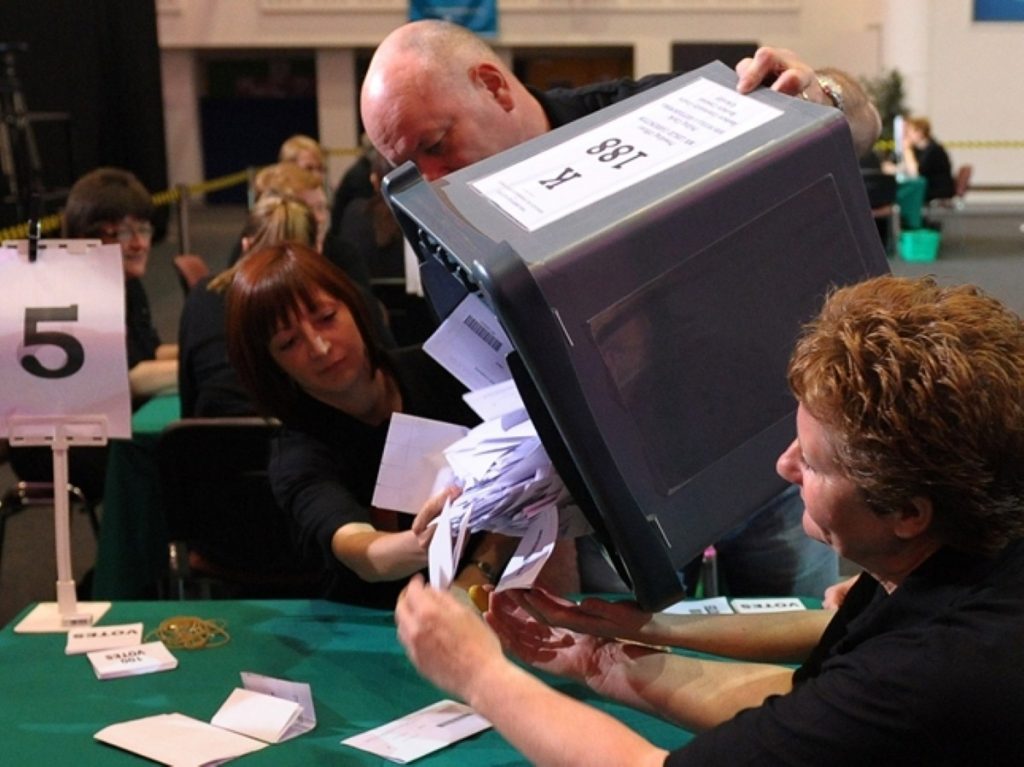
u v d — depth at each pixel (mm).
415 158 1538
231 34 13133
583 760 993
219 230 11742
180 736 1401
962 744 845
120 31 11008
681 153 1169
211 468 2465
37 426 1778
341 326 1757
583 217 1086
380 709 1490
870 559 942
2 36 10164
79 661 1642
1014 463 851
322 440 1847
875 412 853
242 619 1774
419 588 1144
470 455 1227
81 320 1771
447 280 1287
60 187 9352
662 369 1077
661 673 1314
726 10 12641
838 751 873
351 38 13055
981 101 12227
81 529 3957
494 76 1582
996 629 859
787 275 1160
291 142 5281
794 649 1364
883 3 12453
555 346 1005
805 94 1339
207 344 2793
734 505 1119
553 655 1383
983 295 903
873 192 8836
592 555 1878
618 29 12711
